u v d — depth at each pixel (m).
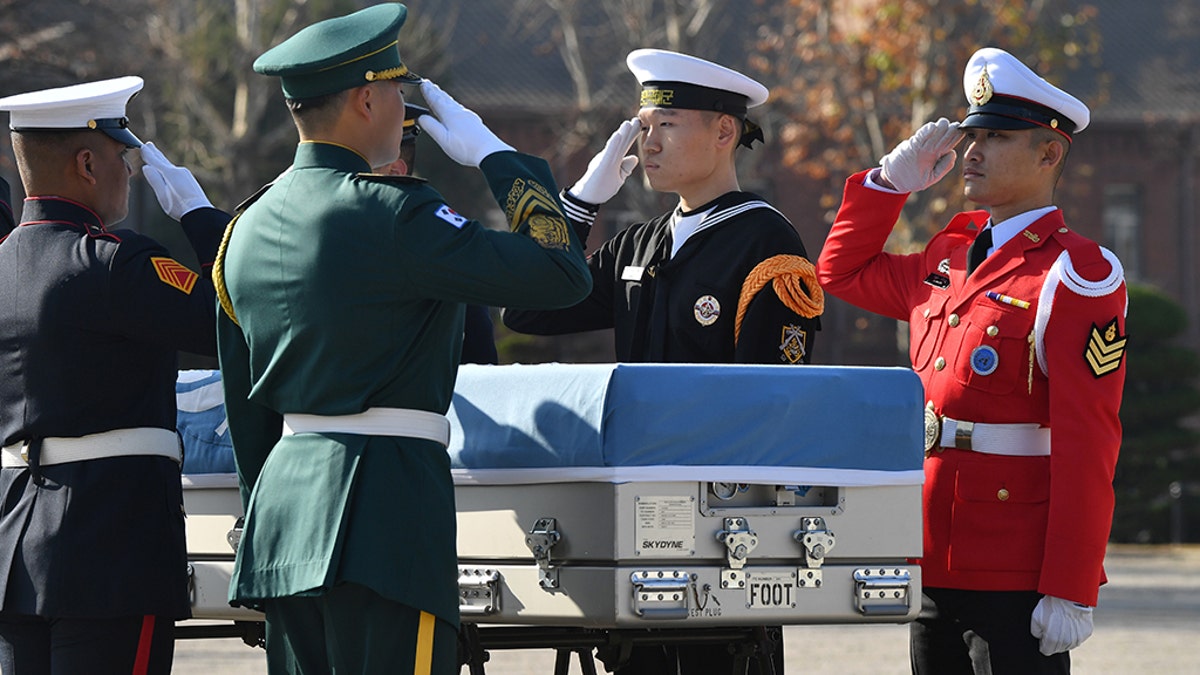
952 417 13.45
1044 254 13.28
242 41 85.62
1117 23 123.69
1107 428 12.87
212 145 89.12
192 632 14.92
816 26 94.94
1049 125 13.43
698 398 11.41
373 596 10.66
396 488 10.73
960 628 13.53
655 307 14.69
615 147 13.72
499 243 10.80
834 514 11.76
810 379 11.71
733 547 11.38
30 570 12.82
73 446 12.95
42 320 12.88
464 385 12.26
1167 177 117.81
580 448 11.39
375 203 10.83
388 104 11.44
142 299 12.77
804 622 11.80
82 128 13.35
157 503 13.08
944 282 13.93
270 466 11.11
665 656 14.96
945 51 87.62
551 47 104.62
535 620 11.74
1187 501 73.88
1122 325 12.98
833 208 107.75
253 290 11.16
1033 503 13.16
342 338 10.75
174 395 13.47
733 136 14.77
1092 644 34.81
